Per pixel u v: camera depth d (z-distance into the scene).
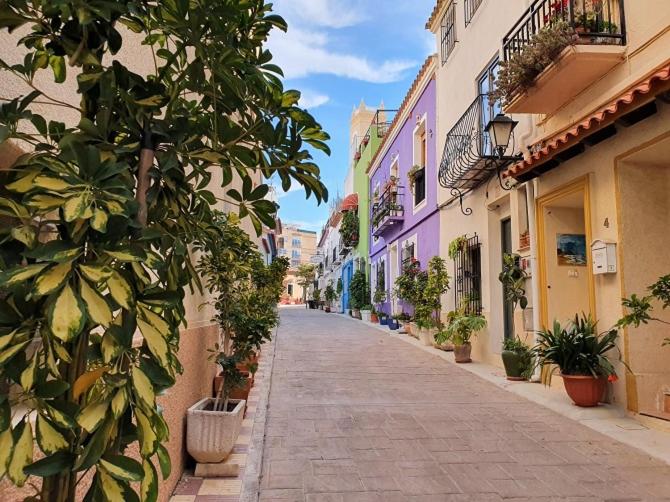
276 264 9.27
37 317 1.13
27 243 1.15
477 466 4.09
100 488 1.15
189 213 1.86
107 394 1.16
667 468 4.01
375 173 22.25
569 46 5.71
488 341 9.21
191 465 3.98
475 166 8.59
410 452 4.43
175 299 1.35
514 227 8.22
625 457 4.28
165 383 1.29
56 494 1.21
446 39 11.96
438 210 12.55
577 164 6.39
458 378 7.97
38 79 1.87
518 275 7.67
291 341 12.79
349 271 28.77
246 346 5.09
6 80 1.68
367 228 23.89
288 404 6.15
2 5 1.31
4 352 1.02
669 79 4.36
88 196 1.13
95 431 1.13
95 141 1.40
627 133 5.46
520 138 8.05
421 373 8.38
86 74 1.41
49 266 1.07
